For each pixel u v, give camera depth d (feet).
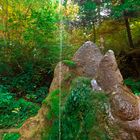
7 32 30.99
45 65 30.30
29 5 31.65
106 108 9.27
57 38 31.78
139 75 29.58
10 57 30.30
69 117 9.89
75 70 11.21
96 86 9.76
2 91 23.61
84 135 9.36
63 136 9.85
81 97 9.78
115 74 9.70
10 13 31.48
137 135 8.98
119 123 9.05
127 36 33.78
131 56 30.76
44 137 10.30
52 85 11.35
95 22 33.14
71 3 34.40
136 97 9.89
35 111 20.01
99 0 29.19
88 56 11.34
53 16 32.50
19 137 11.10
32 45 30.96
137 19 32.22
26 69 29.91
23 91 27.22
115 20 31.73
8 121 18.65
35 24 30.91
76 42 34.24
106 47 33.58
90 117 9.37
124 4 27.14
